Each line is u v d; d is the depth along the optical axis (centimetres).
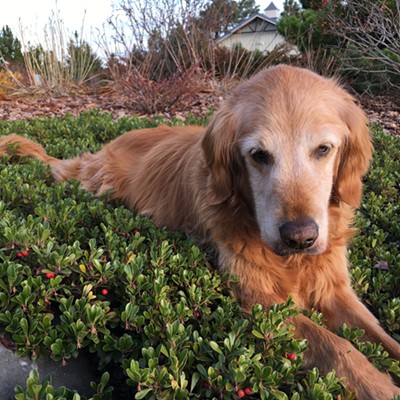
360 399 41
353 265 62
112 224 58
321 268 54
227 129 52
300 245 44
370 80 227
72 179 76
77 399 33
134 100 188
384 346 49
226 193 53
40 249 47
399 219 75
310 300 56
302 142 48
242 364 37
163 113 182
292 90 50
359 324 52
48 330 40
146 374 35
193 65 203
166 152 72
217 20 237
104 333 41
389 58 197
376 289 58
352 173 54
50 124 122
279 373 38
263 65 254
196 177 59
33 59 245
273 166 48
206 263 53
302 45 252
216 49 257
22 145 93
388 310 52
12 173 75
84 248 55
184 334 40
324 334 46
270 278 53
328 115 50
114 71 218
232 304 48
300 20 257
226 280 51
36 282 43
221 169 53
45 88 236
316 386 36
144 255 50
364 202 83
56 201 68
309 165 48
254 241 53
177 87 184
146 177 73
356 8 220
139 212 71
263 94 51
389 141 109
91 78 264
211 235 56
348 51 225
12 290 43
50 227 55
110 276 46
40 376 39
